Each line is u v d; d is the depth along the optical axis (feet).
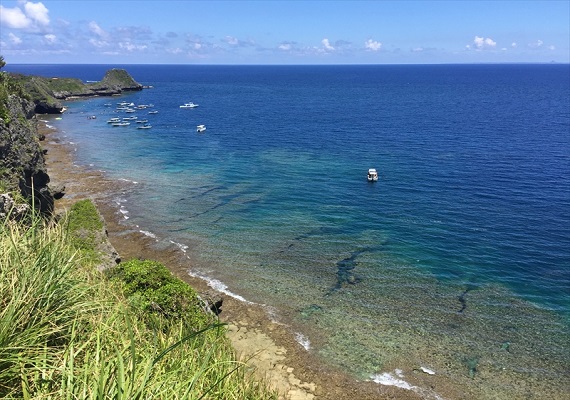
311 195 180.65
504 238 135.23
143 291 76.64
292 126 373.61
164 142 299.99
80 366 22.39
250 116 441.68
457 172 212.23
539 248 127.85
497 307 98.78
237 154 262.88
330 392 75.31
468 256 123.65
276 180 203.72
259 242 134.72
